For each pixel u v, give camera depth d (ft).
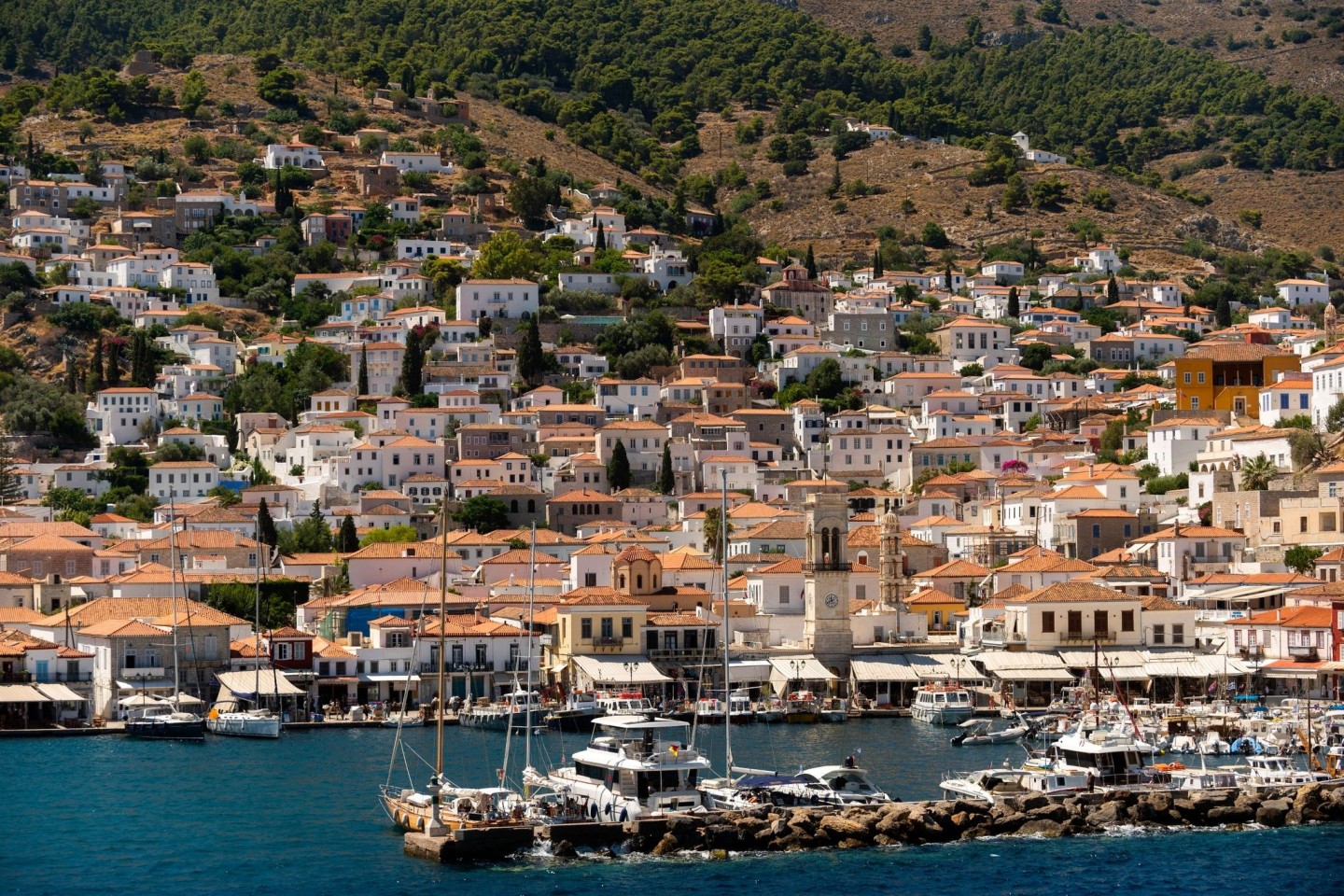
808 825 500.74
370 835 508.12
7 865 472.85
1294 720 647.56
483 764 617.62
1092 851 492.54
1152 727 648.38
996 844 503.20
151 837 505.66
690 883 455.63
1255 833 515.09
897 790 556.51
